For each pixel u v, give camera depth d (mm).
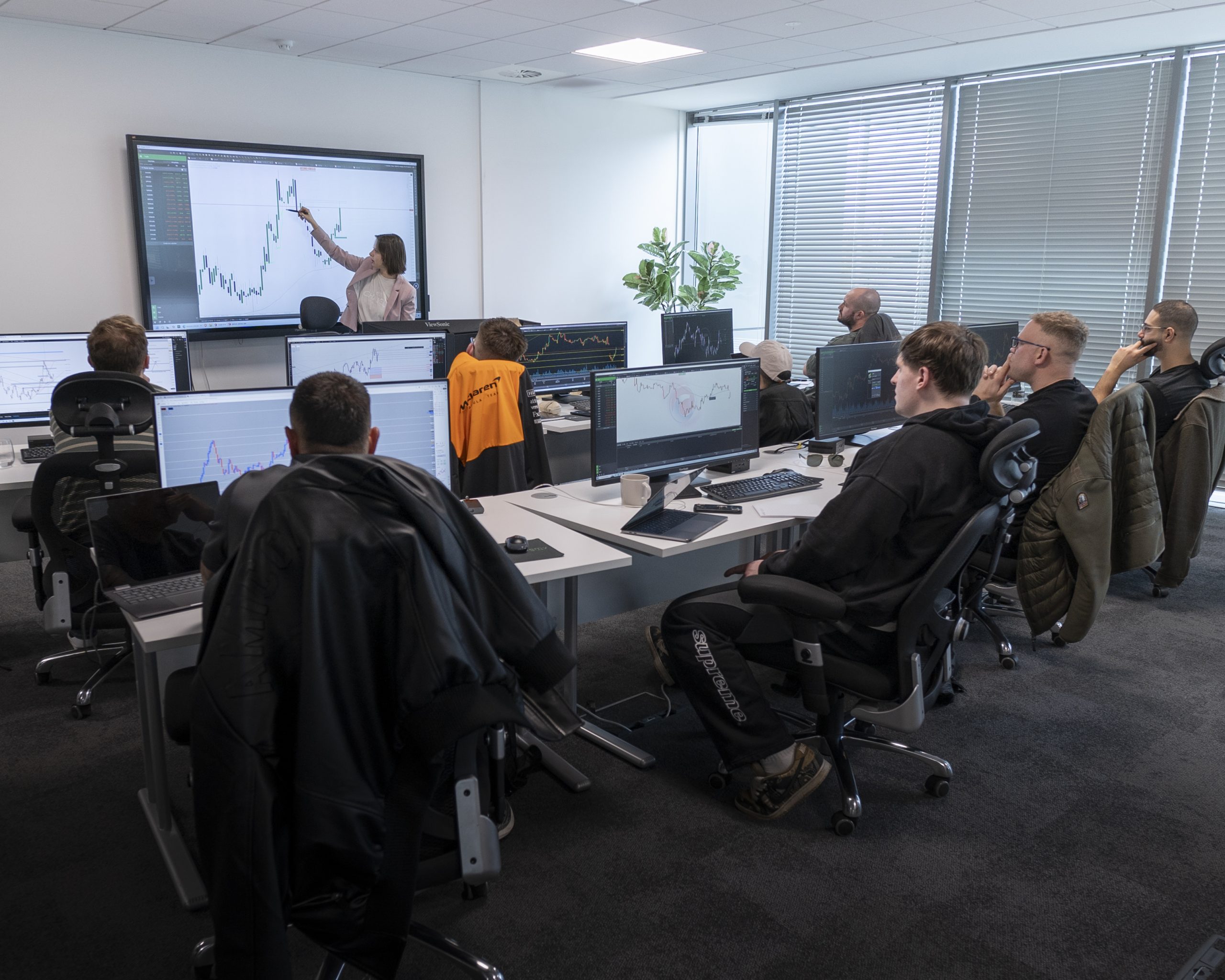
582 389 4629
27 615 3475
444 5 4531
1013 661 3141
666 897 1950
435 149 6379
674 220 7938
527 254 7012
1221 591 3932
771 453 3521
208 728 1239
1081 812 2291
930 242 6531
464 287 6719
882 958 1774
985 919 1890
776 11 4613
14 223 4926
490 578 1448
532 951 1781
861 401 3455
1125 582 4047
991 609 3580
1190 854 2121
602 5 4523
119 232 5258
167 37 5164
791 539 3182
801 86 6629
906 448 1981
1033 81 5867
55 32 4875
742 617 2201
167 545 2004
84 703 2711
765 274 7715
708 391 2990
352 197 5961
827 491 2932
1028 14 4594
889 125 6656
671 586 3098
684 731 2703
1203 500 3602
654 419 2861
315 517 1266
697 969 1739
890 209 6738
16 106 4832
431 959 1767
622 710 2828
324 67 5789
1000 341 4758
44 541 2498
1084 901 1949
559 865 2057
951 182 6371
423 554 1308
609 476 2781
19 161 4891
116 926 1847
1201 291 5367
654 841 2158
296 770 1231
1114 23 4754
